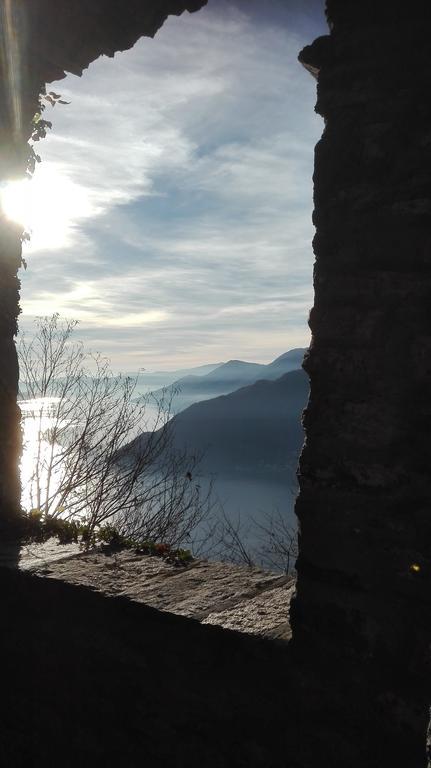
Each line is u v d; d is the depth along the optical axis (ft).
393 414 6.81
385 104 6.87
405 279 6.76
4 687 9.17
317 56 7.33
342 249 7.15
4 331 13.03
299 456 7.45
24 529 11.45
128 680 8.00
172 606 7.83
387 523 6.77
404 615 6.59
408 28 6.73
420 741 6.26
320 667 6.91
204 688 7.43
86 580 8.72
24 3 11.46
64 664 8.59
